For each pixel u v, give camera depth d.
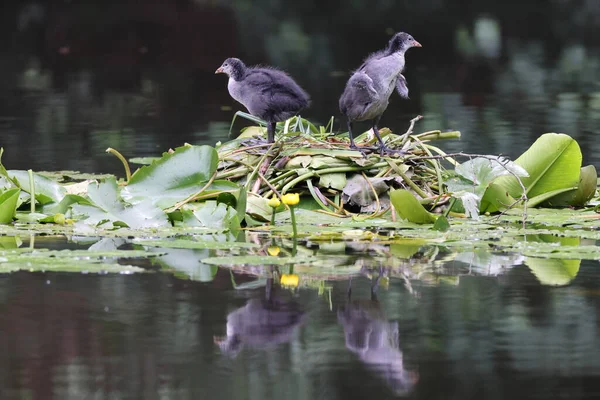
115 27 42.50
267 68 14.40
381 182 12.83
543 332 8.07
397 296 9.05
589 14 47.84
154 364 7.41
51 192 13.04
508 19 45.72
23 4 47.12
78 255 9.95
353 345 7.78
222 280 9.56
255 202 12.27
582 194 13.48
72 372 7.25
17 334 8.00
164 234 11.36
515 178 13.34
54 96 26.81
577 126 21.17
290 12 47.03
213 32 41.41
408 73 31.45
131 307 8.70
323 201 12.85
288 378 7.18
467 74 31.17
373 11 47.06
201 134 20.34
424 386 7.04
